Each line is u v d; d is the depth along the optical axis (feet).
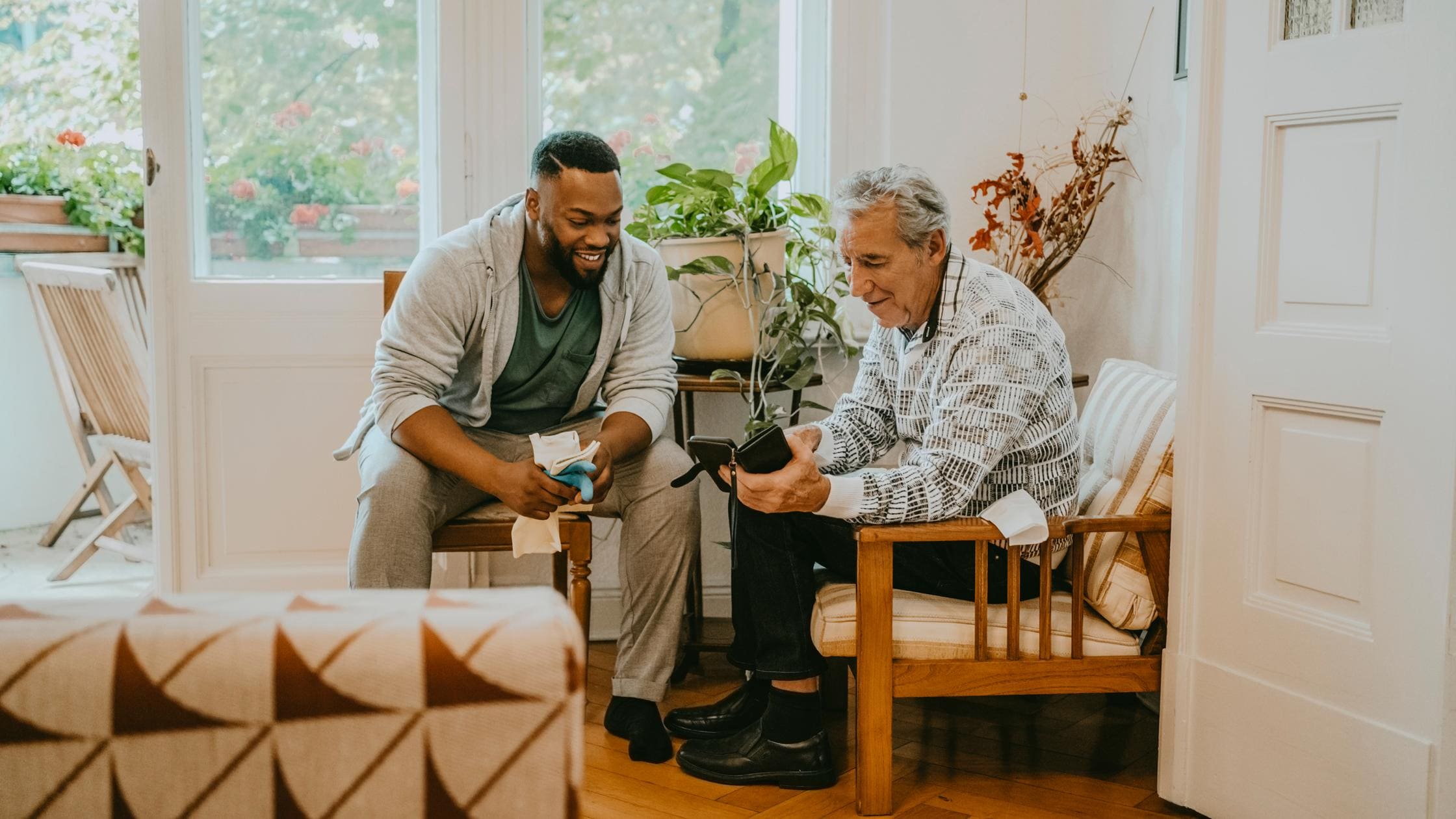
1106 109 9.55
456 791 2.64
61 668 2.52
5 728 2.49
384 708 2.59
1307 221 5.97
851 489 6.51
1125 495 6.95
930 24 9.89
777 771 7.07
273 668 2.56
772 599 6.93
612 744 7.79
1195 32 6.48
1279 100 6.04
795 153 9.18
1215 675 6.49
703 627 10.30
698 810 6.75
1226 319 6.39
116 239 14.37
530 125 10.17
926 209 6.64
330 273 10.09
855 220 6.70
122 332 11.59
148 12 9.50
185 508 9.82
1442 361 5.31
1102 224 9.61
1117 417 7.45
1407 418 5.47
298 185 9.98
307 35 9.90
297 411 9.91
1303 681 5.99
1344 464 5.80
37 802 2.51
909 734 7.99
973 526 6.54
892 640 6.66
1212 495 6.49
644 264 8.42
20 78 14.29
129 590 11.65
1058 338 7.10
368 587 7.36
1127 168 9.29
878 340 7.72
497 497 7.63
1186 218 6.61
